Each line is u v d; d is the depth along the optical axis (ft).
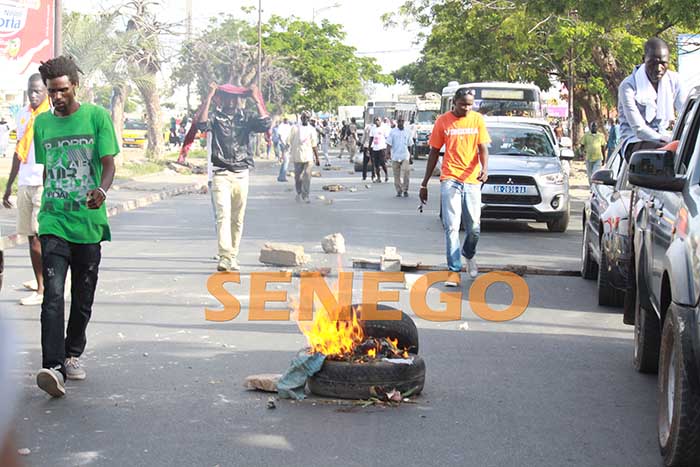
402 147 79.82
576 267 39.78
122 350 23.49
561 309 30.14
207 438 16.31
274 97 183.62
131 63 112.98
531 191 53.42
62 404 18.48
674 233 16.15
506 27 92.68
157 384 20.12
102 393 19.34
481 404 18.74
